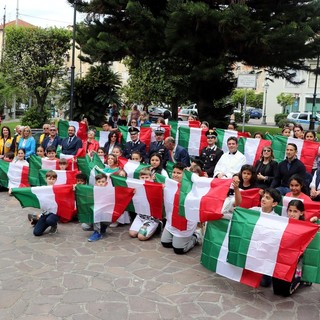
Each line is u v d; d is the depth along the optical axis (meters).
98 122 22.73
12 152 11.63
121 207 7.25
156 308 4.86
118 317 4.62
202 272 5.94
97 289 5.30
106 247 6.86
